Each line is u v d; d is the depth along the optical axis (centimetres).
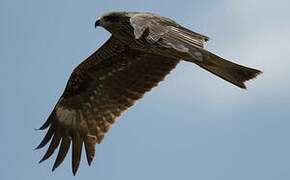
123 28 1602
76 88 1827
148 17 1341
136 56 1756
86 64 1789
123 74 1783
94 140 1814
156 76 1759
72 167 1811
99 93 1812
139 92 1775
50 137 1839
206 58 1469
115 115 1803
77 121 1828
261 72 1473
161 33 1280
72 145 1823
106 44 1741
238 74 1486
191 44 1280
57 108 1842
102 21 1623
